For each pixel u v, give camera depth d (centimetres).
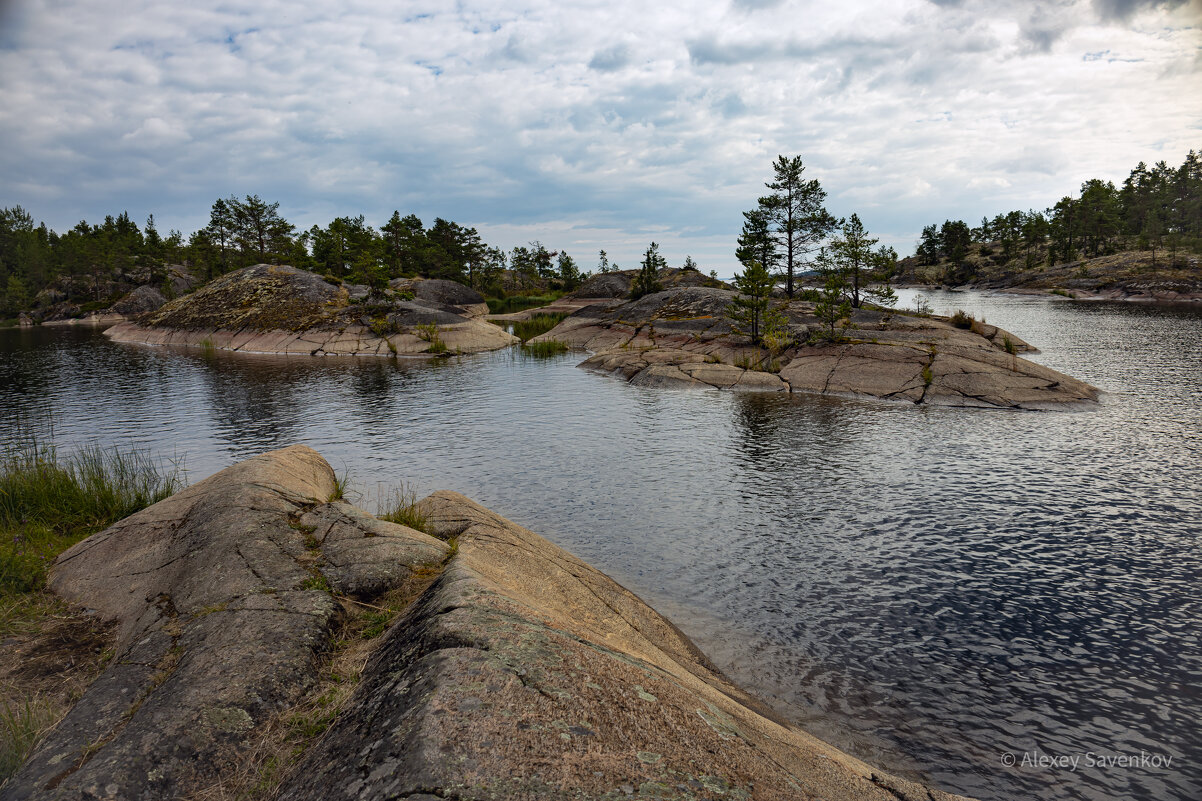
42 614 622
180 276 11156
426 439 1906
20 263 11125
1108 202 13375
